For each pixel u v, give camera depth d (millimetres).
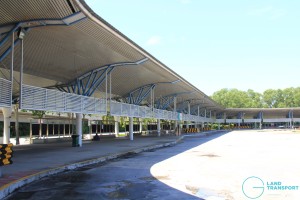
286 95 141875
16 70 22984
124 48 21766
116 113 30062
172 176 11680
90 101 24578
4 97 14695
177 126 55000
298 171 12695
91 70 26219
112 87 34844
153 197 8422
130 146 25750
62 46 19828
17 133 30078
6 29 15430
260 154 19797
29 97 17125
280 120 99812
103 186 9992
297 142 31906
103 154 19062
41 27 16219
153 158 18031
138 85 37188
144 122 70500
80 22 15852
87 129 50625
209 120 87500
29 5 13391
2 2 13039
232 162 15742
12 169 12742
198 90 50406
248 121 100375
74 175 12312
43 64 22531
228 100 136625
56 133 45719
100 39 19062
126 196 8586
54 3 13359
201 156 18781
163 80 36719
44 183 10688
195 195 8617
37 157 17328
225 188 9484
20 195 8938
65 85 28125
